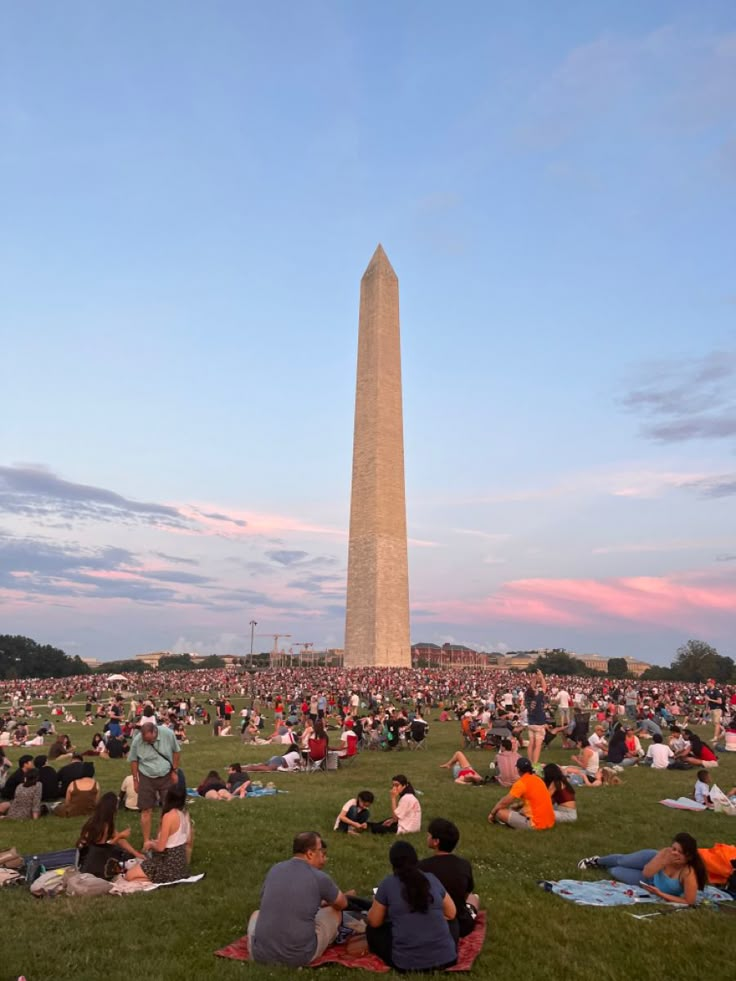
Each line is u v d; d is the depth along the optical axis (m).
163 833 9.70
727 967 7.41
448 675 76.06
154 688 80.56
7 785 14.45
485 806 15.10
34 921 8.13
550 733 25.72
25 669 159.75
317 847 7.95
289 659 154.00
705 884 9.17
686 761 21.34
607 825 13.59
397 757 24.56
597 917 8.56
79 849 9.90
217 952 7.41
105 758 25.17
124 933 7.85
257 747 28.97
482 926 8.20
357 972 7.07
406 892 7.27
